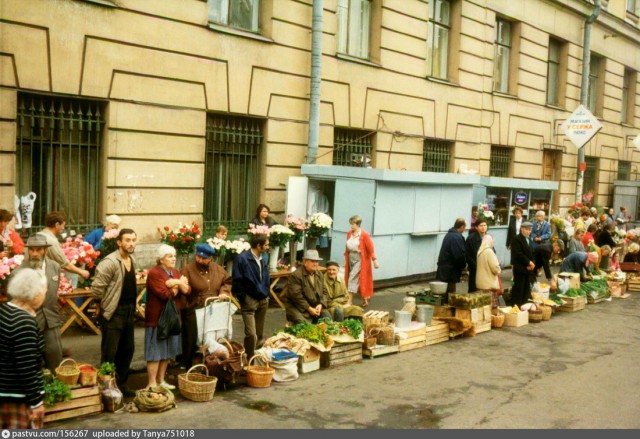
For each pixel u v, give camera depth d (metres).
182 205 11.89
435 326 10.10
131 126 11.02
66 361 6.75
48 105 10.25
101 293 6.80
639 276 17.05
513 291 12.25
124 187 11.01
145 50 11.12
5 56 9.43
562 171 24.59
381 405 7.05
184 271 7.68
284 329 8.56
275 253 11.41
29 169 10.11
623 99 29.84
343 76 14.84
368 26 15.92
